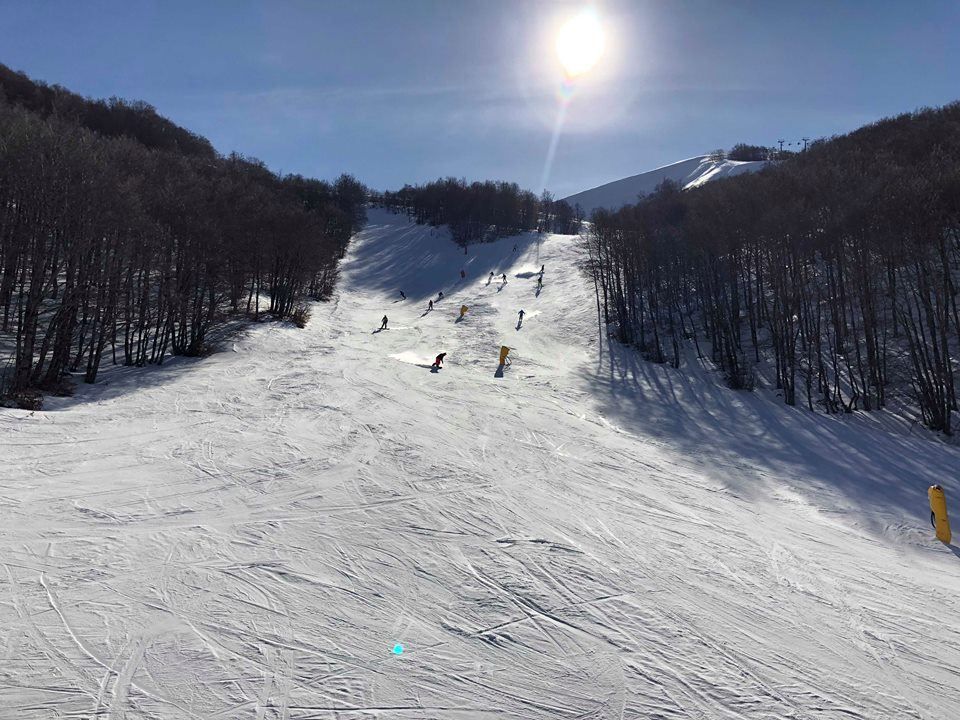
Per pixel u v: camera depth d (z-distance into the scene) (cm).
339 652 693
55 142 2133
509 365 3162
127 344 2506
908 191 2444
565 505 1254
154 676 626
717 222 3475
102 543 907
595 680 676
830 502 1422
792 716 635
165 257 2708
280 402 1978
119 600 761
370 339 3822
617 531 1130
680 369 3216
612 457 1686
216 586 814
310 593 816
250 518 1050
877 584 980
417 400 2206
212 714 581
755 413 2427
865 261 2650
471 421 1962
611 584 910
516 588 874
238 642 696
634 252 4275
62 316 2083
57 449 1315
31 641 666
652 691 662
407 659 690
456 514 1146
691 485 1485
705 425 2225
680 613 839
